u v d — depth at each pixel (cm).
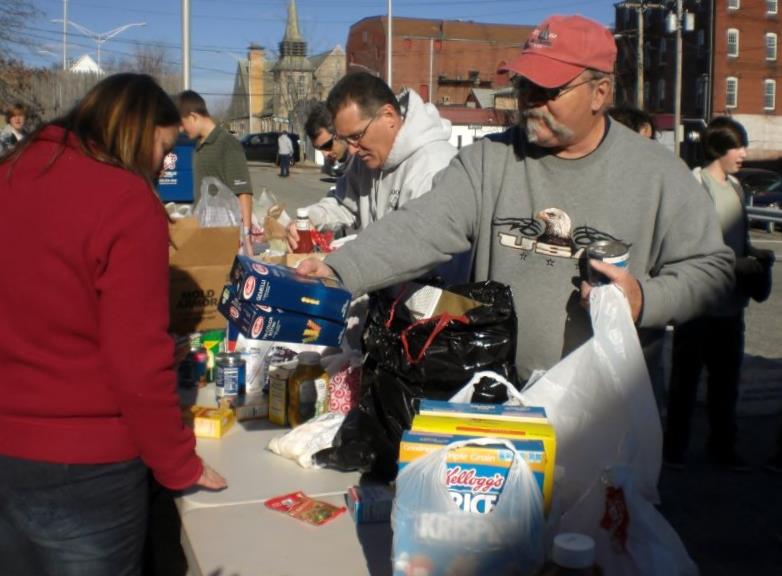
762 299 452
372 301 259
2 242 191
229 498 237
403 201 327
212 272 339
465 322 230
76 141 195
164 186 591
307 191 2709
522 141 243
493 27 7731
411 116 327
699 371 470
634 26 5566
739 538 401
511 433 182
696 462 493
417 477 176
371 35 7606
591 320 214
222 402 304
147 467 210
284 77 5856
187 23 774
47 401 192
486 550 174
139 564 215
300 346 334
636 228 231
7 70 2620
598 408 208
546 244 236
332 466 254
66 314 190
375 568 201
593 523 199
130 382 189
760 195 2192
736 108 5072
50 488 194
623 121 454
